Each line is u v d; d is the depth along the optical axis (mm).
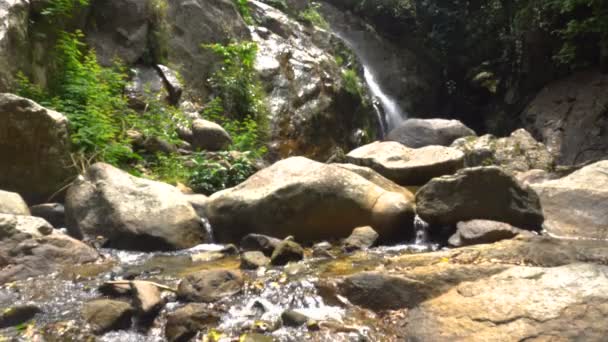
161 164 7180
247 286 3588
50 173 5590
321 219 5062
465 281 3342
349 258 4359
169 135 7859
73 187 5344
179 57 10000
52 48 7359
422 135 10789
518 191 4980
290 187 5105
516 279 3273
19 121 5254
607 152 11609
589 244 4344
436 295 3271
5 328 3131
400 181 7070
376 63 17344
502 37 15695
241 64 10562
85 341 2986
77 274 3988
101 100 7086
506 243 4242
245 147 8766
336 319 3154
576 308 2920
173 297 3473
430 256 4047
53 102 6500
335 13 18188
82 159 6016
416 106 17219
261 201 5109
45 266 4078
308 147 10828
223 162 7441
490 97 16734
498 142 10172
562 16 13250
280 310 3291
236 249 4746
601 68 13039
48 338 2988
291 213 5066
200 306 3207
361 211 5055
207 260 4441
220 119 9664
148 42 9445
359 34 17828
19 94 6246
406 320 3092
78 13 8328
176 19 10203
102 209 5066
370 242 4777
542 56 13969
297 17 14438
